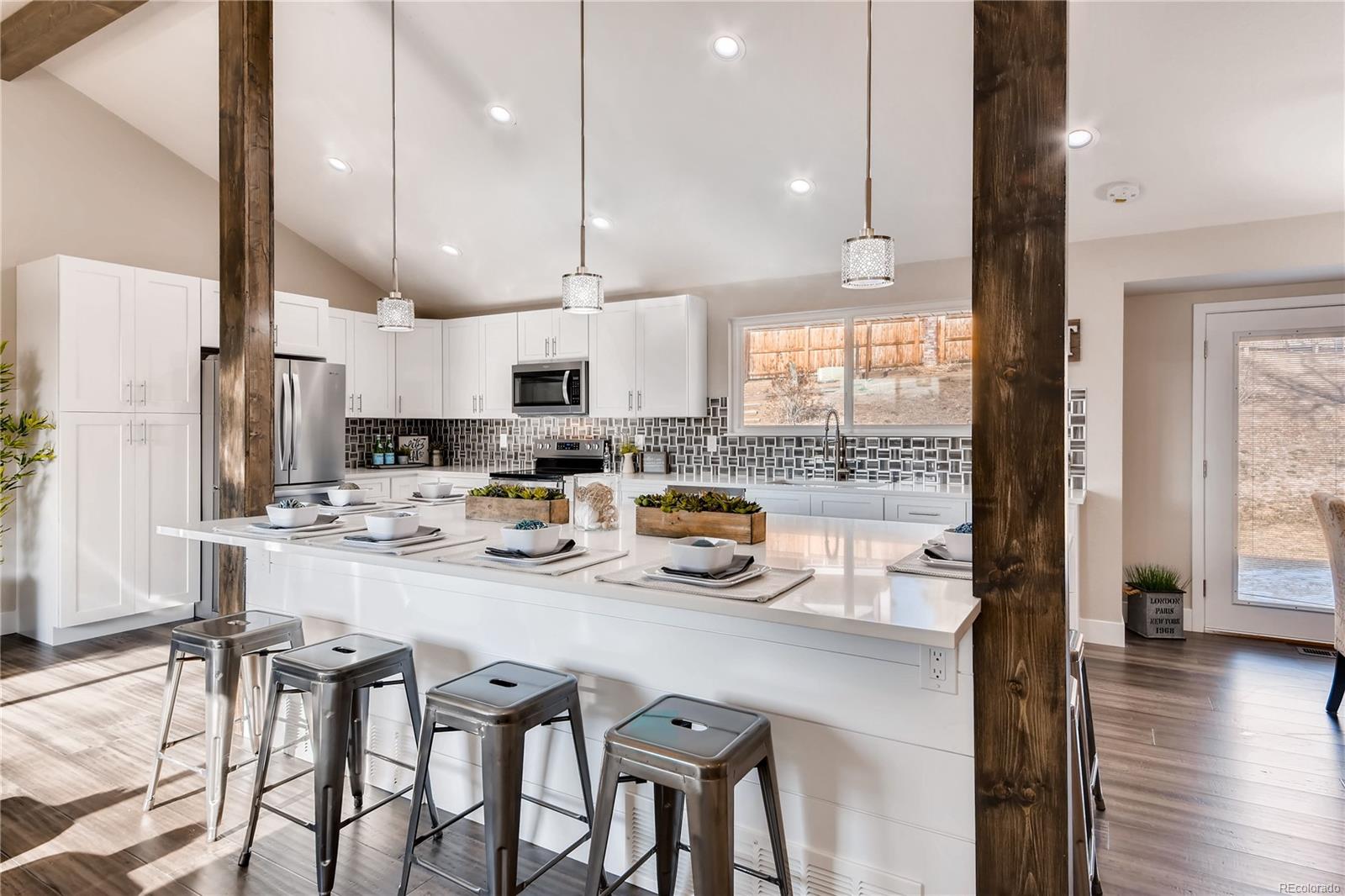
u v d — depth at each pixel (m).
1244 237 3.72
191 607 4.59
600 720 2.05
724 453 5.13
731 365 5.08
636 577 1.66
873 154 3.66
